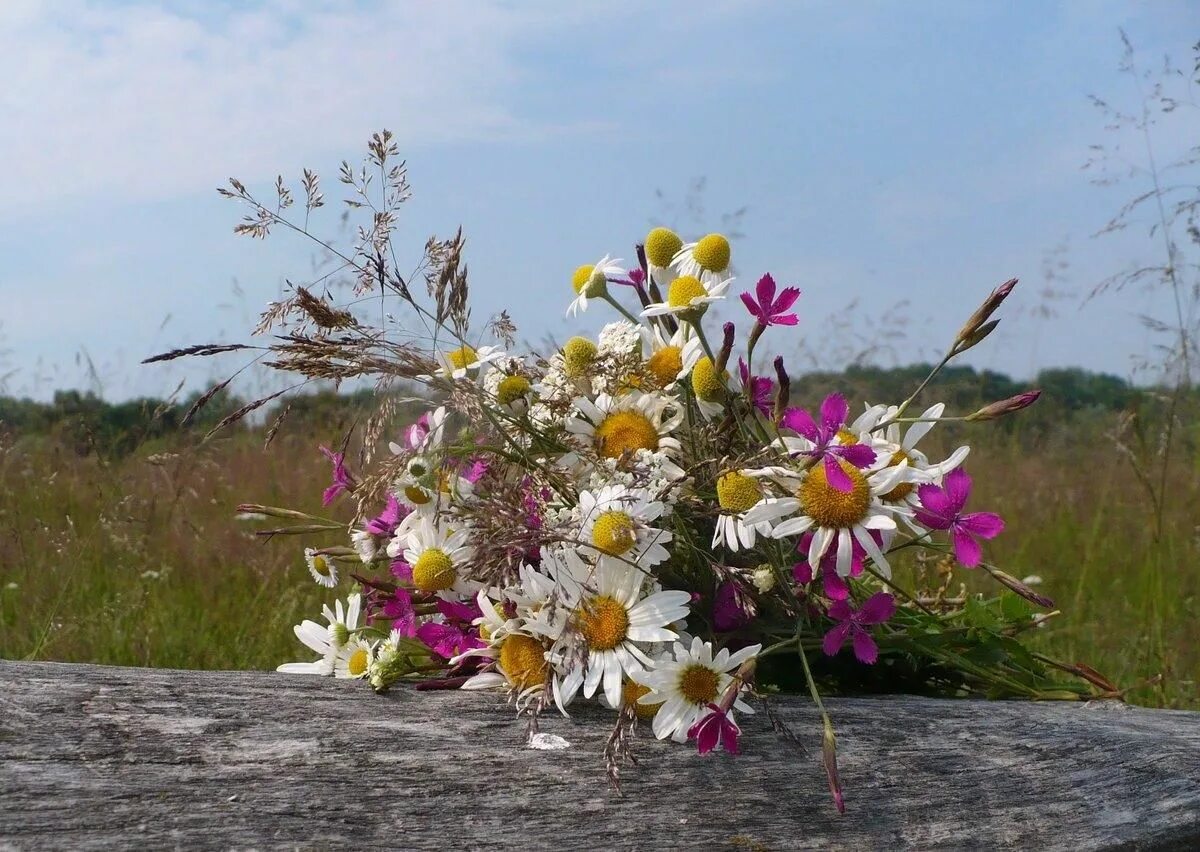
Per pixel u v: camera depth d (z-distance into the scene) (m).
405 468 0.40
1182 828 0.36
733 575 0.37
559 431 0.42
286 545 0.83
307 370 0.38
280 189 0.38
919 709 0.38
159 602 0.73
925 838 0.34
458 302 0.39
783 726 0.35
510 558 0.35
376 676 0.36
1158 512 0.82
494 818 0.31
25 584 0.74
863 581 0.48
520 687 0.36
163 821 0.28
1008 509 1.05
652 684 0.34
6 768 0.28
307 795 0.30
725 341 0.39
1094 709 0.42
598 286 0.44
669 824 0.32
